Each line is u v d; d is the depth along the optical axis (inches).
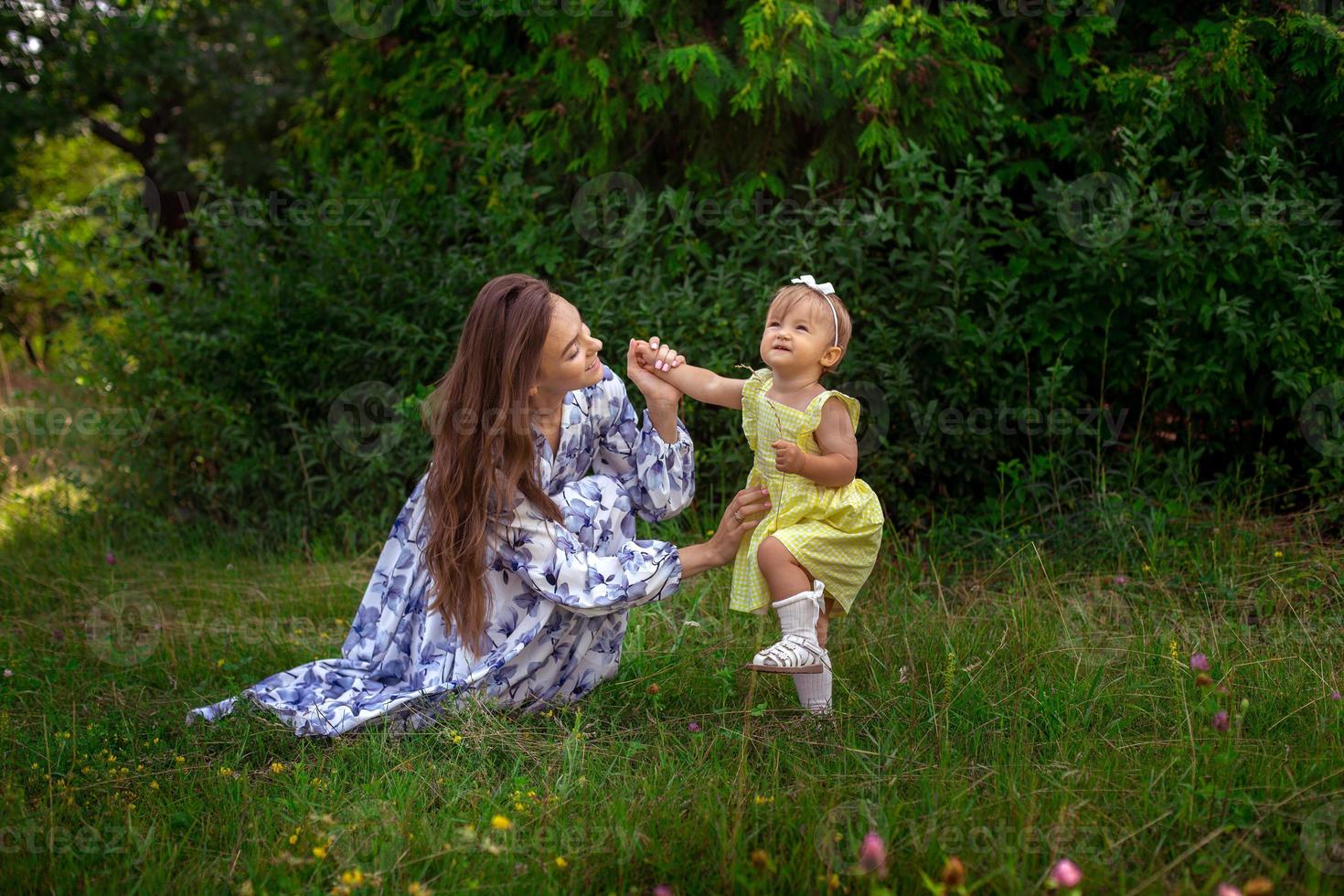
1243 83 164.4
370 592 121.9
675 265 179.8
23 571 175.5
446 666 112.3
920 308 166.9
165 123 325.7
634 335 170.7
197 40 311.3
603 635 117.0
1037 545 157.3
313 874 83.0
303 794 95.4
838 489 108.3
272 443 191.8
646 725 110.7
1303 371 162.2
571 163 188.5
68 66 298.4
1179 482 165.3
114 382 198.5
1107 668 119.0
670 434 117.8
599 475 119.7
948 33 171.6
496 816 85.9
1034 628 129.2
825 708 108.9
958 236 169.6
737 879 77.6
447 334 184.2
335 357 190.7
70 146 356.8
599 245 185.9
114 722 116.0
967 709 108.1
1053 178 168.6
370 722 109.4
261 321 190.1
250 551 188.1
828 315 107.3
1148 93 171.0
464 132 196.2
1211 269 162.9
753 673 109.0
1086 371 173.5
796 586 105.0
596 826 88.0
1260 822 83.2
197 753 105.7
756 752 102.3
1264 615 137.4
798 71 168.6
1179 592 145.3
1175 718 105.0
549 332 106.0
